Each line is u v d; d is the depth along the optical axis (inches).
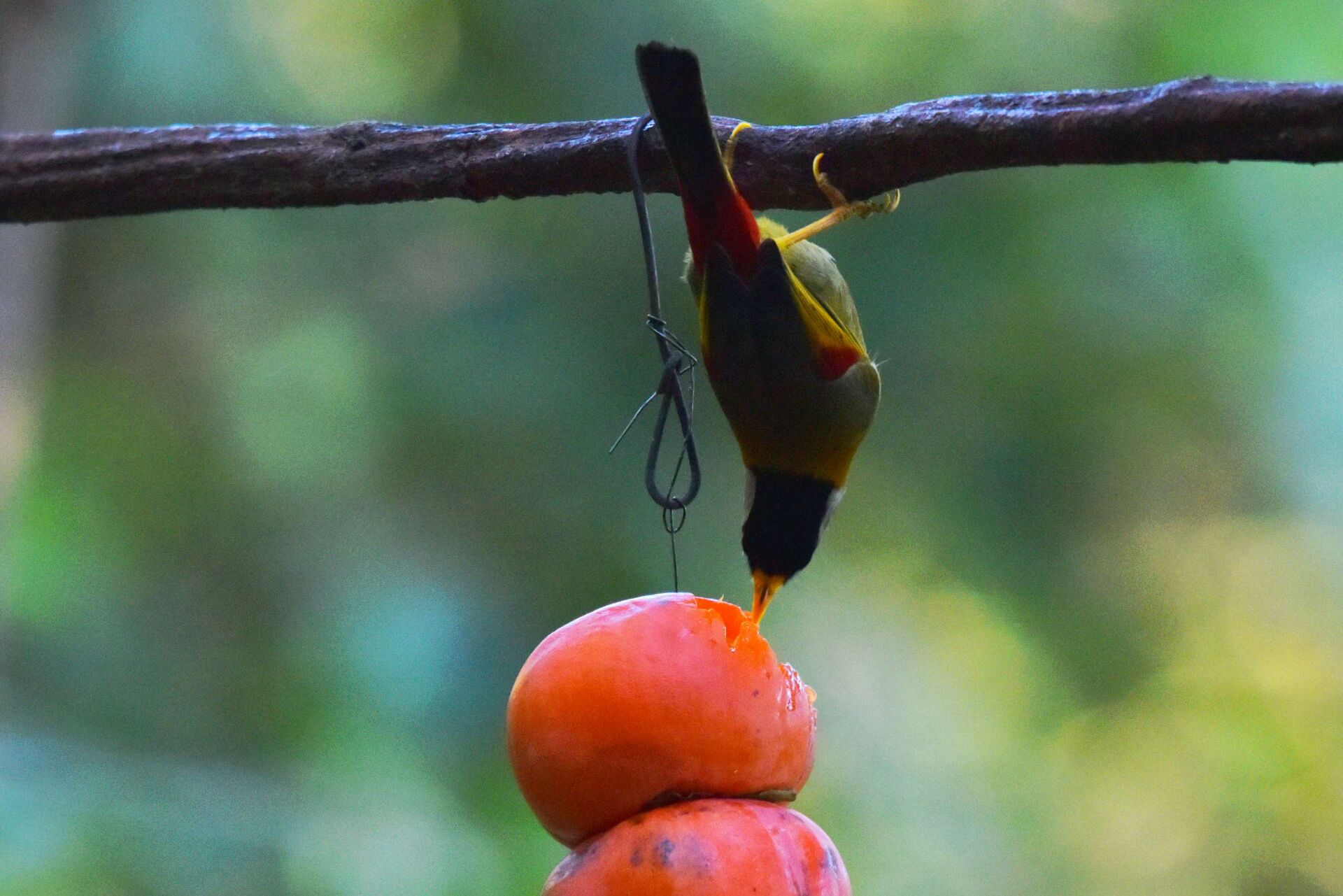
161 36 516.7
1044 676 612.7
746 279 201.8
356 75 562.9
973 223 488.4
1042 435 508.4
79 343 574.2
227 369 563.5
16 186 239.9
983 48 504.1
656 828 142.3
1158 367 507.2
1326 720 652.7
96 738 503.2
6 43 434.9
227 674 548.4
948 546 539.8
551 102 489.7
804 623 601.9
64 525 550.9
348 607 520.1
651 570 486.9
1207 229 501.4
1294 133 176.9
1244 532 572.7
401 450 520.7
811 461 212.4
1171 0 506.6
